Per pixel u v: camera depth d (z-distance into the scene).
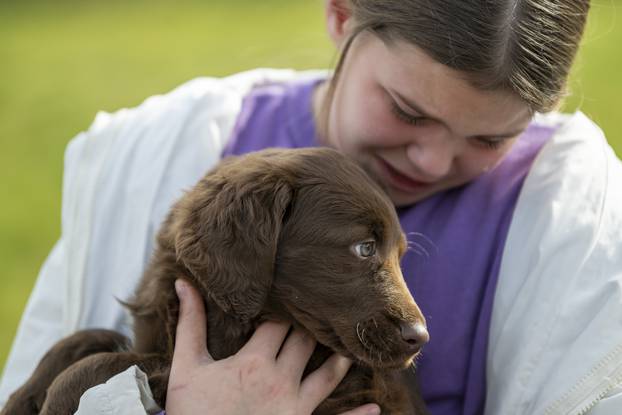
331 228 4.48
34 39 21.16
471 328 4.98
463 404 4.99
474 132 4.70
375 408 4.54
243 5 24.39
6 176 13.23
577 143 5.11
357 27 4.94
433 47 4.46
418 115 4.70
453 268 5.06
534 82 4.55
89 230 5.57
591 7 5.18
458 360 4.98
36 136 14.73
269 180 4.50
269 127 5.70
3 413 4.78
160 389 4.46
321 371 4.57
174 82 16.55
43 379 4.84
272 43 18.22
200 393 4.29
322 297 4.45
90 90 16.73
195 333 4.50
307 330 4.57
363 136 4.95
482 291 5.02
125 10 24.41
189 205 4.56
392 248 4.61
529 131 5.57
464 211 5.19
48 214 12.07
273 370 4.39
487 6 4.42
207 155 5.57
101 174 5.71
